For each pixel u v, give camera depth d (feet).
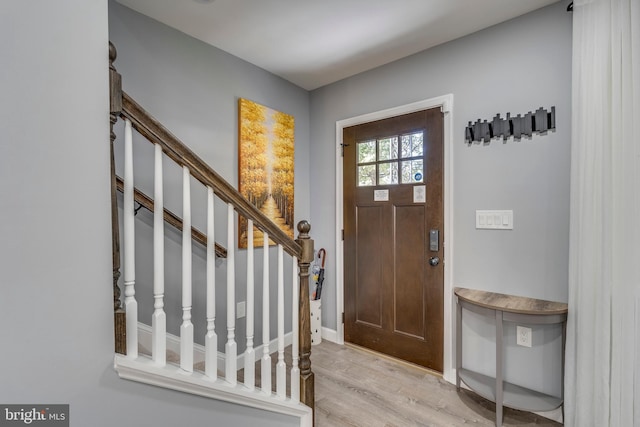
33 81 2.58
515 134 6.39
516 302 5.96
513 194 6.44
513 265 6.44
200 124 7.20
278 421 4.74
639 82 4.69
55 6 2.70
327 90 9.81
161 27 6.48
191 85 7.02
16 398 2.52
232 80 7.88
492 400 5.82
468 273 7.04
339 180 9.48
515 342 6.38
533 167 6.20
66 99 2.76
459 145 7.17
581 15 5.30
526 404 5.64
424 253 7.74
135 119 3.28
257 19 6.40
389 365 8.02
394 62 8.25
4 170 2.45
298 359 5.20
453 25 6.66
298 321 5.10
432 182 7.60
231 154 7.86
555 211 5.96
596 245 5.03
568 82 5.80
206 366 3.89
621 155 4.82
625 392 4.71
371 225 8.79
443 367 7.40
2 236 2.44
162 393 3.44
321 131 10.02
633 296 4.70
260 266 8.46
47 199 2.65
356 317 9.14
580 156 5.27
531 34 6.19
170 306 6.47
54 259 2.69
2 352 2.45
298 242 5.07
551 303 5.85
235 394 4.10
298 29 6.78
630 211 4.73
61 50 2.73
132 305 3.26
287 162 9.32
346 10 6.12
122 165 5.73
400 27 6.73
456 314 7.12
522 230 6.33
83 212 2.86
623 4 4.83
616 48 4.89
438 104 7.46
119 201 5.65
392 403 6.39
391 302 8.37
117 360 3.06
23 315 2.54
